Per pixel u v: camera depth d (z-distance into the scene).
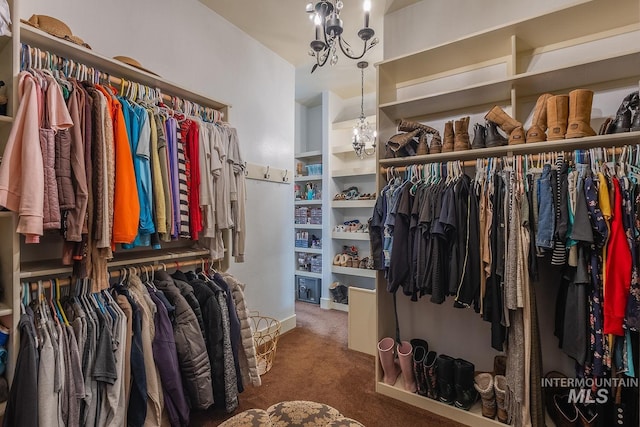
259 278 2.89
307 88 4.06
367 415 1.81
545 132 1.67
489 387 1.68
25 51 1.30
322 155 4.18
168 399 1.50
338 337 3.00
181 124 1.77
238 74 2.69
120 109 1.44
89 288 1.46
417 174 1.97
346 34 2.75
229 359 1.70
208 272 2.04
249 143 2.79
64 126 1.20
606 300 1.33
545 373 1.79
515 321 1.56
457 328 2.11
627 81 1.66
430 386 1.84
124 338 1.38
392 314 2.28
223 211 1.94
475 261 1.63
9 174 1.11
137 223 1.44
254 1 2.35
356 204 3.90
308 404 1.24
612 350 1.35
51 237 1.60
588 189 1.38
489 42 1.84
